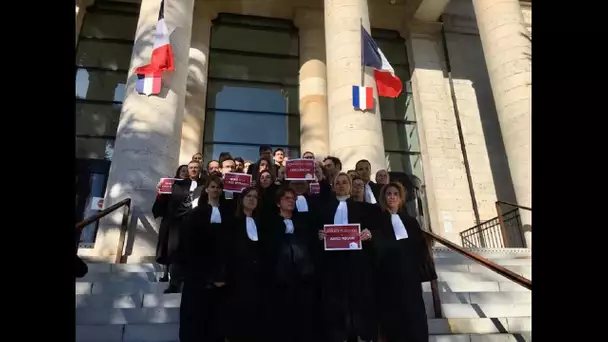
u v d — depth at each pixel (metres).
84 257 7.46
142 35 9.74
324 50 15.05
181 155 12.73
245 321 3.78
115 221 8.09
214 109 14.31
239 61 15.08
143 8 10.15
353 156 9.60
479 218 13.67
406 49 16.19
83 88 13.62
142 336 4.57
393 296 3.96
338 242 3.99
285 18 15.78
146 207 8.17
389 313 3.93
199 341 3.76
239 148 14.00
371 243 4.18
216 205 4.22
